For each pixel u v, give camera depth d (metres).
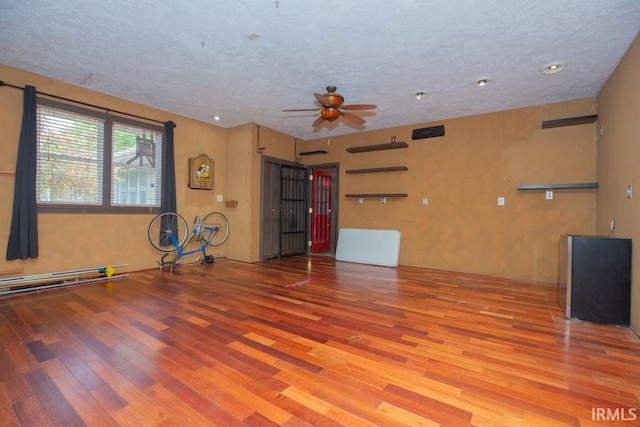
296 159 6.60
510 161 4.54
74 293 3.43
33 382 1.68
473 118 4.82
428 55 3.05
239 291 3.59
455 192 4.97
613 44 2.79
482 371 1.87
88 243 4.07
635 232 2.56
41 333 2.33
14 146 3.45
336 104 3.63
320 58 3.14
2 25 2.62
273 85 3.85
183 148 5.15
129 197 4.50
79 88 3.93
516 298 3.44
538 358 2.04
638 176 2.52
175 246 4.82
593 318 2.71
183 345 2.16
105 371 1.81
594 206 4.02
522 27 2.55
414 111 4.68
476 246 4.79
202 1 2.29
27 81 3.53
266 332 2.41
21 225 3.44
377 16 2.44
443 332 2.45
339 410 1.49
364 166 5.92
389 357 2.03
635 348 2.20
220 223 5.77
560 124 4.04
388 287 3.86
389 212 5.61
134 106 4.49
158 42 2.88
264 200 5.81
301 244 6.71
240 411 1.47
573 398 1.60
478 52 2.98
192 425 1.37
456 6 2.30
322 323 2.61
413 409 1.50
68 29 2.68
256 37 2.77
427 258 5.21
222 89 4.00
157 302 3.12
